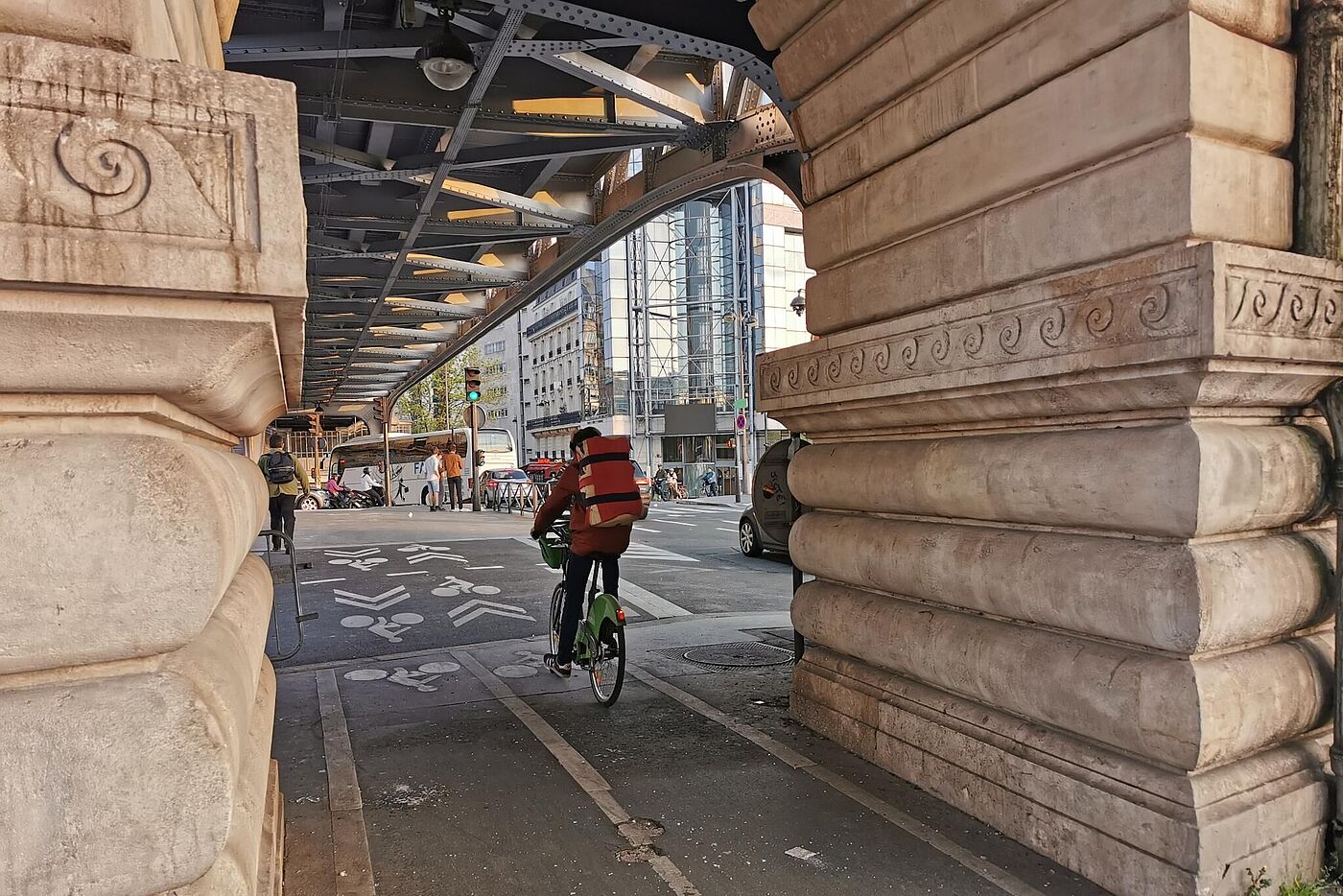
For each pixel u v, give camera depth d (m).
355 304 20.64
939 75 3.51
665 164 11.73
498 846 3.27
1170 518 2.63
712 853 3.18
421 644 7.15
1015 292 3.05
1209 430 2.61
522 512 22.81
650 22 6.71
